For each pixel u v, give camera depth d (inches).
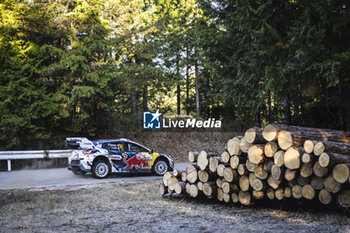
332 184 234.5
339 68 342.3
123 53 1061.1
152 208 293.1
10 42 724.7
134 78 939.3
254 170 269.9
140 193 367.6
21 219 255.9
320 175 238.2
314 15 358.3
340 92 420.8
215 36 563.2
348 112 428.8
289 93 445.7
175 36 1130.7
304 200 266.5
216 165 294.0
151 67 947.3
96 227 232.5
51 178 507.8
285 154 251.9
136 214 271.4
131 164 516.7
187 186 319.9
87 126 791.1
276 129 258.1
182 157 882.8
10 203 324.2
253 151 266.7
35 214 274.7
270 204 289.4
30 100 708.7
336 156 233.8
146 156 530.3
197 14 1123.3
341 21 332.2
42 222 246.7
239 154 279.9
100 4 837.2
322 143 236.1
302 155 245.9
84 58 729.6
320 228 216.2
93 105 791.1
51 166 728.3
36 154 677.3
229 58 555.8
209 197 302.7
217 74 593.3
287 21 416.5
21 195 365.7
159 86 1139.9
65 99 716.0
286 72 382.9
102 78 767.7
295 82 394.9
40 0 747.4
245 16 422.9
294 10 417.4
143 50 1015.6
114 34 980.6
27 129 711.7
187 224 239.0
